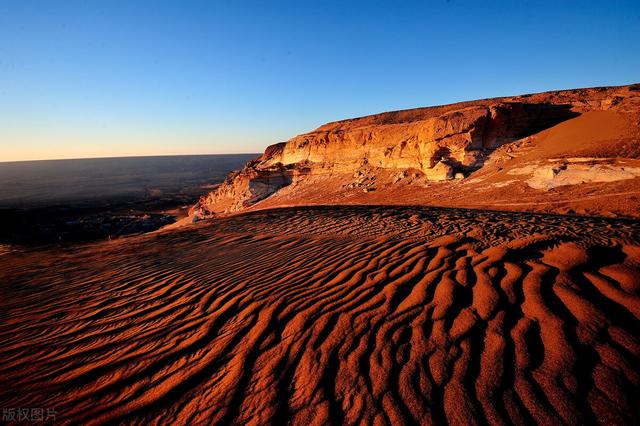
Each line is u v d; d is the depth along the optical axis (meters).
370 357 3.04
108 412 2.78
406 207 16.89
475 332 3.23
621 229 6.91
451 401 2.45
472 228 7.99
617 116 19.27
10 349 4.11
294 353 3.26
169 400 2.84
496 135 24.33
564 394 2.38
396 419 2.35
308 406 2.57
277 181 39.81
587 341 2.90
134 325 4.38
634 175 14.43
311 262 6.12
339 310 3.96
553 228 7.32
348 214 14.05
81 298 5.79
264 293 4.79
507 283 4.16
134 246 11.38
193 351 3.54
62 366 3.59
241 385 2.91
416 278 4.64
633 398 2.26
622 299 3.48
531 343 2.97
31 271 8.64
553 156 18.81
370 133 34.41
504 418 2.26
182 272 6.64
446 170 24.09
